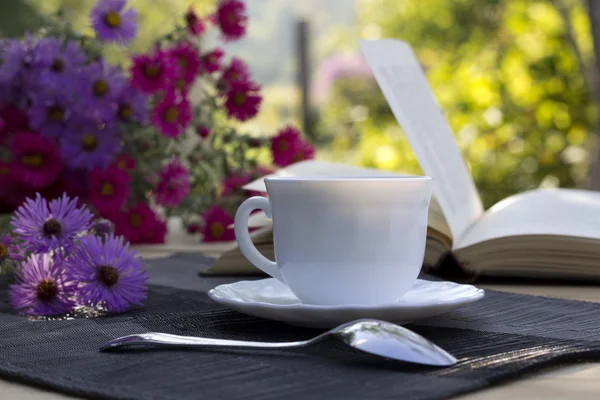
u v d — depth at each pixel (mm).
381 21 4473
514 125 3672
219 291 760
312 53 6176
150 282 945
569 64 3592
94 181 1188
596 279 940
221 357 673
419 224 746
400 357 630
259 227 1020
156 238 1329
